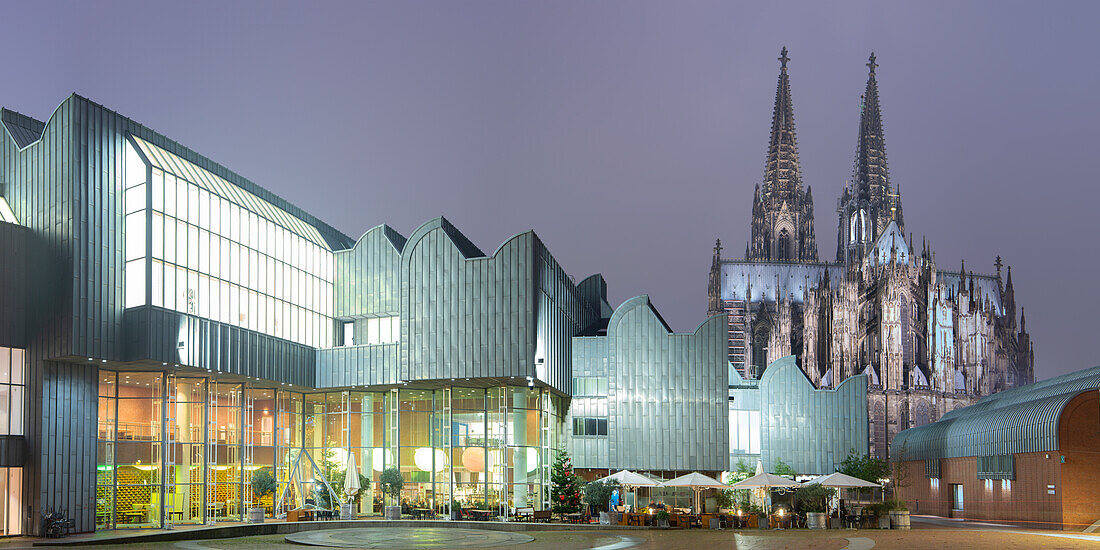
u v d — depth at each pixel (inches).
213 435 2169.0
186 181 1941.4
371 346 2340.1
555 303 2461.9
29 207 1766.7
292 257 2363.4
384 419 2460.6
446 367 2240.4
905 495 3272.6
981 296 6614.2
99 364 1798.7
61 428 1718.8
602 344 2726.4
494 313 2222.0
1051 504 2135.8
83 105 1747.0
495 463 2356.1
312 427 2509.8
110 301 1758.1
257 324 2187.5
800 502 2206.0
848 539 1507.1
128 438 1893.5
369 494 2413.9
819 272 7485.2
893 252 6397.6
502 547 1389.0
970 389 6373.0
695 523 1975.9
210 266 2007.9
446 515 2311.8
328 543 1451.8
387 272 2469.2
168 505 1998.0
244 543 1525.6
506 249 2235.5
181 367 1878.7
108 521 1830.7
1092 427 2114.9
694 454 2637.8
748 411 2898.6
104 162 1781.5
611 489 2116.1
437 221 2324.1
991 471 2466.8
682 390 2677.2
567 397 2696.9
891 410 6146.7
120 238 1806.1
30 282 1729.8
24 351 1712.6
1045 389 2716.5
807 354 6614.2
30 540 1584.6
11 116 1867.6
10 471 1667.1
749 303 6983.3
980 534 1653.5
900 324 6254.9
